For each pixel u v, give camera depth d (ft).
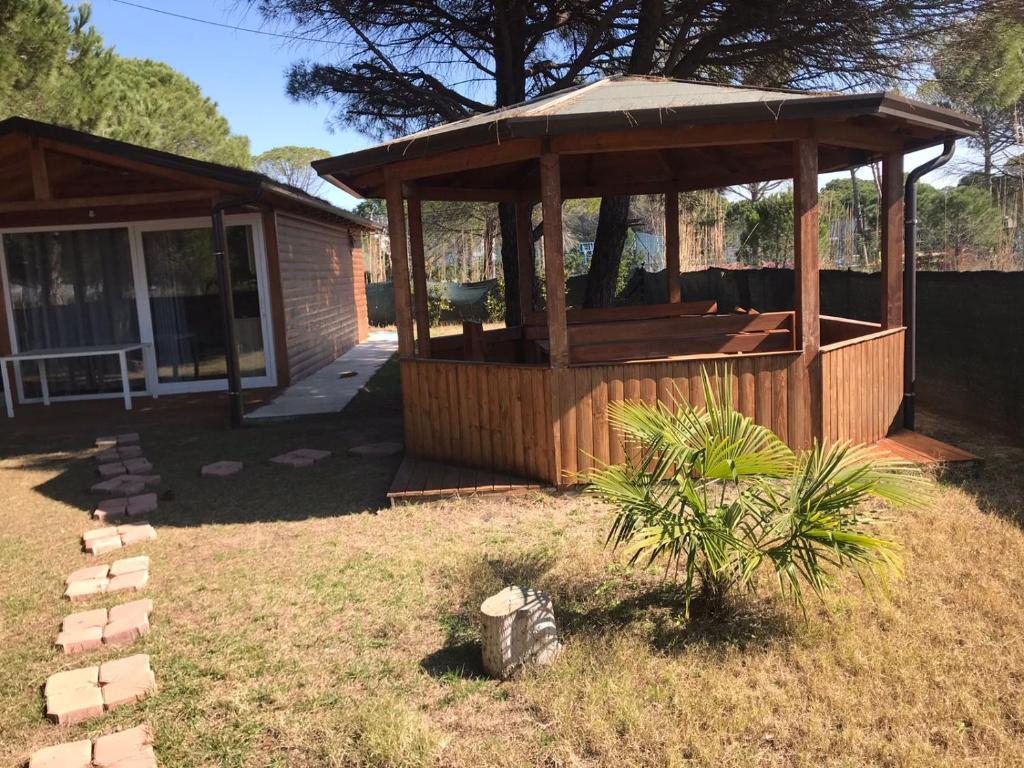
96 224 35.63
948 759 8.28
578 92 19.52
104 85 46.11
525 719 9.53
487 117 19.39
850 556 10.53
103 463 24.11
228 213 36.60
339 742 9.21
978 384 23.52
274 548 15.96
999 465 19.06
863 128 18.94
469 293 82.53
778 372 18.04
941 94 34.24
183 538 16.92
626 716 9.28
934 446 19.94
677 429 11.89
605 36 35.32
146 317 36.63
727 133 17.06
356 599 13.19
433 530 16.43
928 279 26.30
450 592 13.21
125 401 33.68
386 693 10.20
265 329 37.55
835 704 9.35
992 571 12.87
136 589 14.01
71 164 29.55
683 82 21.44
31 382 36.68
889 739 8.77
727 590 11.87
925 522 15.15
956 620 11.28
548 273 17.62
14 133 26.63
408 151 17.76
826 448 12.11
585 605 12.47
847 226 87.20
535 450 18.53
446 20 35.76
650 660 10.61
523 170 26.03
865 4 27.86
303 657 11.31
